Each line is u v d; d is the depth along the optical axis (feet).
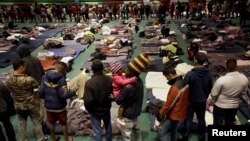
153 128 22.29
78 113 24.54
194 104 18.45
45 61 39.27
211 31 57.67
